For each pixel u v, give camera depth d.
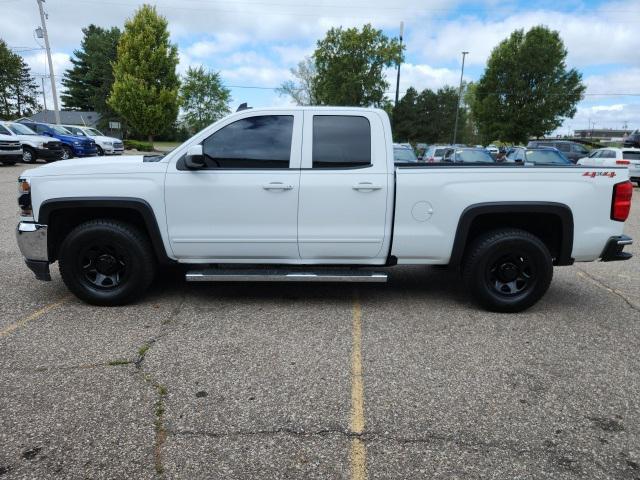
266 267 4.60
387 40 37.25
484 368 3.41
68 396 2.96
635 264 6.61
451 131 76.38
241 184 4.25
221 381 3.17
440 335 3.98
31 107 76.94
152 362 3.42
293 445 2.54
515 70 35.84
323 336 3.92
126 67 33.75
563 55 35.94
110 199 4.24
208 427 2.68
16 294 4.83
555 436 2.64
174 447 2.50
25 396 2.95
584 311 4.63
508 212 4.33
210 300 4.76
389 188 4.28
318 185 4.26
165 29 33.84
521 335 4.01
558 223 4.44
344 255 4.44
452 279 5.68
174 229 4.33
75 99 72.62
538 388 3.15
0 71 67.88
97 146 25.34
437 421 2.77
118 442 2.54
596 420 2.80
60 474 2.29
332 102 38.91
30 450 2.46
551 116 35.81
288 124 4.30
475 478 2.31
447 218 4.32
